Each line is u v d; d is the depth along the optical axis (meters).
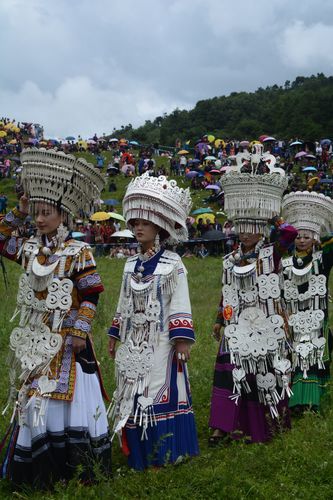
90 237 27.75
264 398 6.06
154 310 5.46
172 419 5.41
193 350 9.92
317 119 105.62
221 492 4.74
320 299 7.17
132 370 5.43
